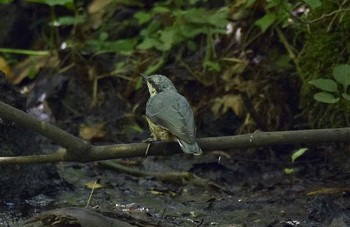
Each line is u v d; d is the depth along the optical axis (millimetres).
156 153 7984
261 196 9734
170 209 9156
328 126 10820
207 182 10109
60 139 7762
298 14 11836
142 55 13602
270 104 11711
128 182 10305
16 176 9203
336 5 11016
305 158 10953
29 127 7738
